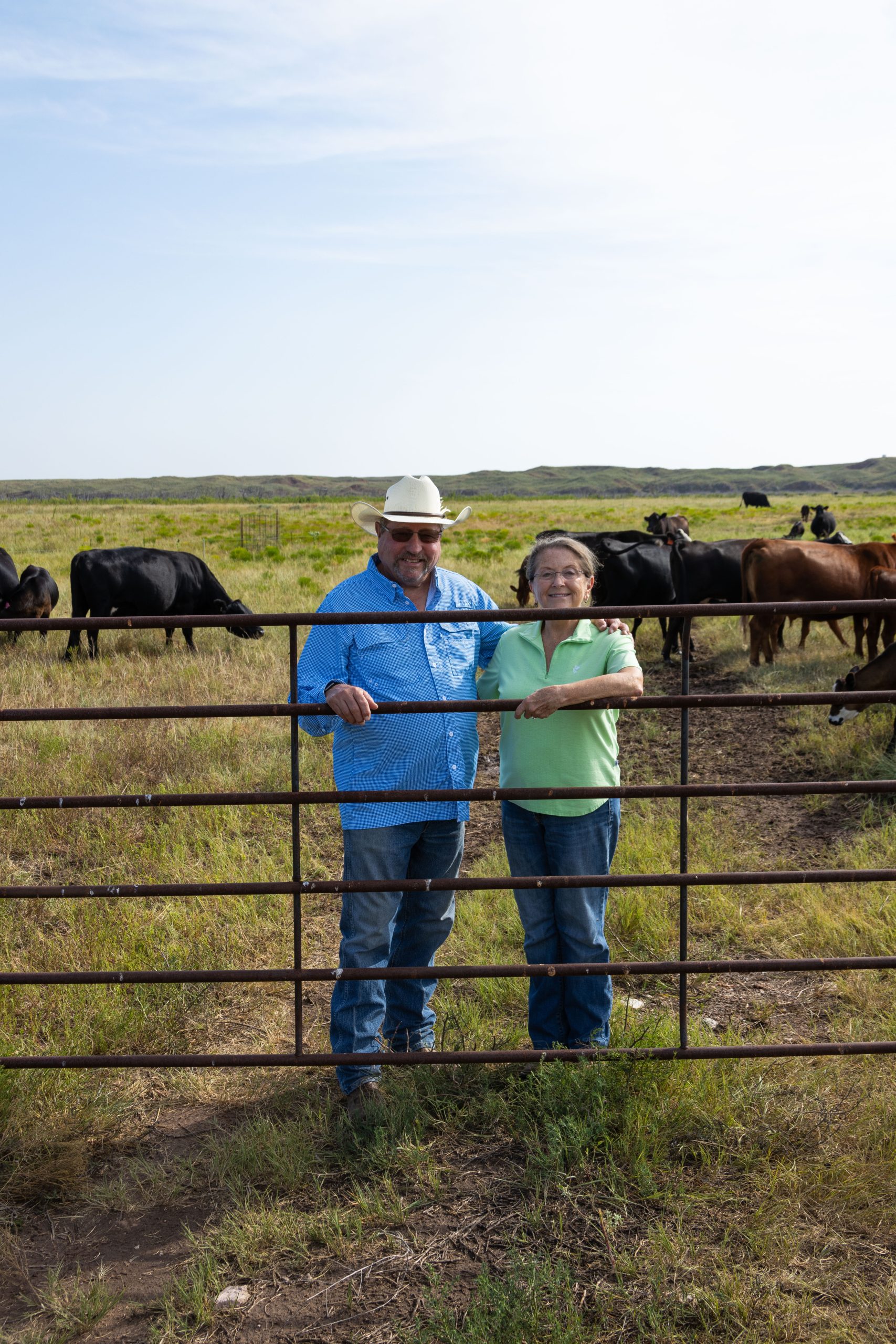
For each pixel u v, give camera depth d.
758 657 11.23
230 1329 2.32
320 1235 2.59
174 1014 3.84
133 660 11.05
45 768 6.98
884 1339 2.20
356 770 3.20
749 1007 3.92
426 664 3.20
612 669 3.09
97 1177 2.92
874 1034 3.58
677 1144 2.92
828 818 6.20
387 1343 2.26
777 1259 2.45
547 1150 2.89
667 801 6.68
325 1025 3.87
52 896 2.93
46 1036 3.67
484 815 6.90
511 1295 2.27
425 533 3.15
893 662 7.20
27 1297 2.45
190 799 2.93
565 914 3.22
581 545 3.23
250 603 15.64
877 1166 2.76
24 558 24.33
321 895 5.14
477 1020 3.70
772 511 64.44
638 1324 2.25
